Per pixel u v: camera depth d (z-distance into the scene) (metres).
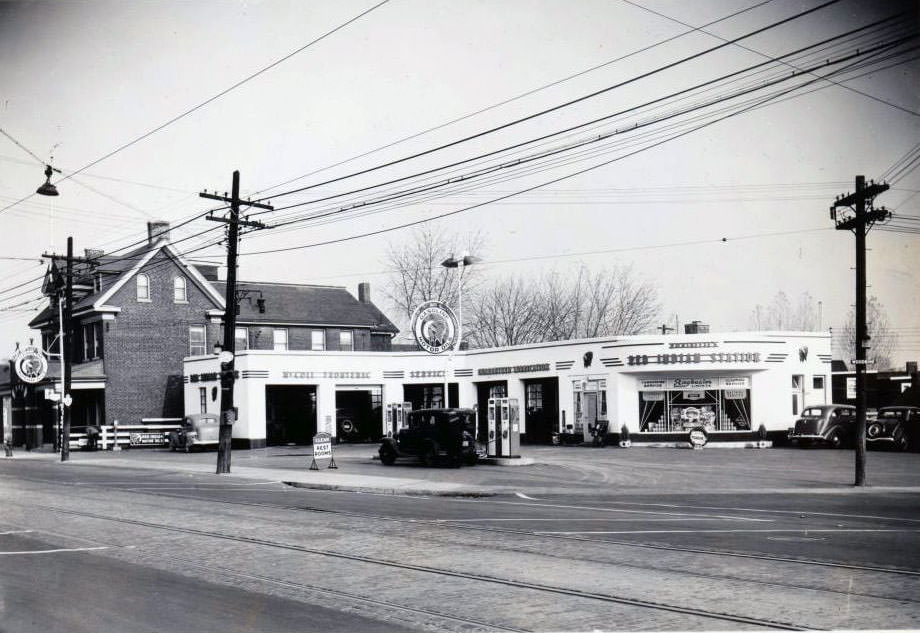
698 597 9.17
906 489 21.56
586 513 16.88
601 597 9.27
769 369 38.34
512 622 8.34
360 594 9.70
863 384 22.33
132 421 51.06
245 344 54.75
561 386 42.38
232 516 17.33
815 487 22.16
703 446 37.59
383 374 48.19
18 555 12.65
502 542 13.08
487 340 65.44
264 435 45.72
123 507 19.39
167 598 9.60
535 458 33.22
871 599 8.97
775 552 11.76
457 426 30.28
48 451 51.00
